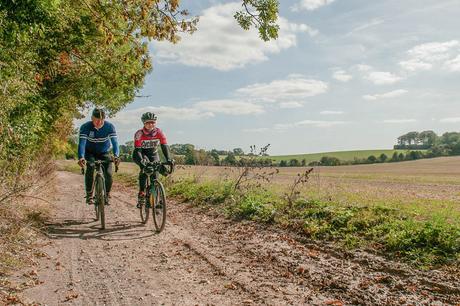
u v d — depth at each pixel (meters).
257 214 9.54
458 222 7.21
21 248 6.40
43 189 11.95
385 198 11.98
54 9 9.52
